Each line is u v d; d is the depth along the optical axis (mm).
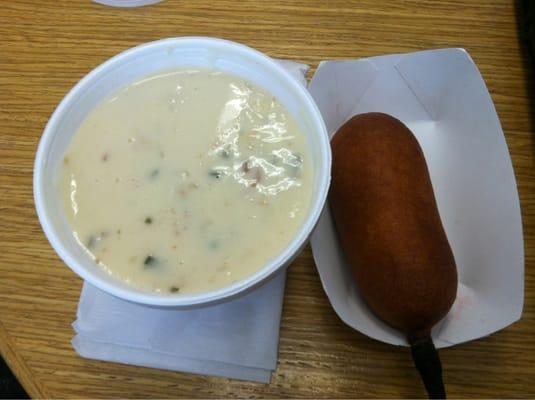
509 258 217
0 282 227
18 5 277
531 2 259
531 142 248
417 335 203
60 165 186
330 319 222
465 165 247
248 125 193
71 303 224
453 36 268
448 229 244
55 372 214
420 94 260
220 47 191
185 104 197
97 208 184
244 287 155
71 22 274
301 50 267
